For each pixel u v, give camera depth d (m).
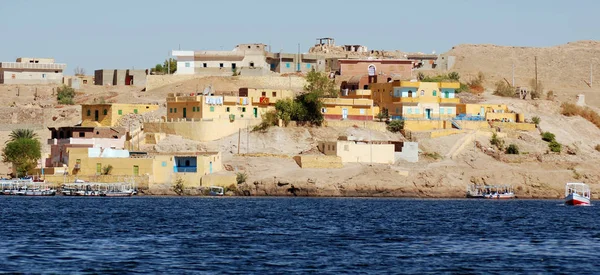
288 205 173.00
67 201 178.75
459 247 114.00
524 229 135.25
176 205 170.38
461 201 192.88
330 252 108.38
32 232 124.56
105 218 144.62
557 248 113.94
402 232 129.62
